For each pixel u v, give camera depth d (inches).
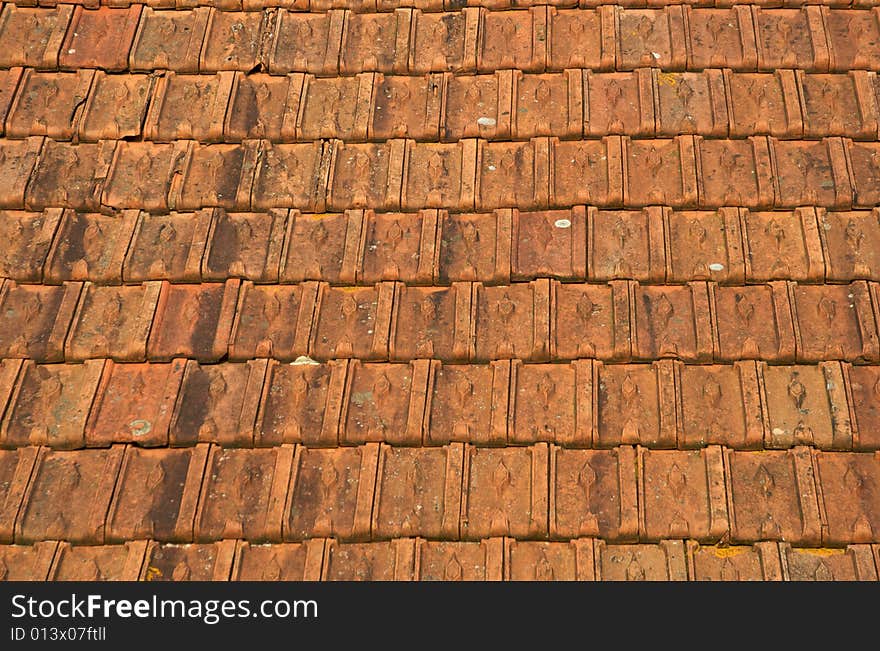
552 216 245.1
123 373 229.6
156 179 253.6
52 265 241.6
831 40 264.7
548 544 207.5
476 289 235.6
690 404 219.8
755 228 241.8
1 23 276.1
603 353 226.7
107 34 274.8
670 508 209.0
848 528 204.7
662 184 247.8
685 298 233.5
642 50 266.8
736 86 261.0
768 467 212.5
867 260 235.6
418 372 225.1
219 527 209.8
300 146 257.9
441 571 205.3
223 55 270.4
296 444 218.1
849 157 248.7
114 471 215.6
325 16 276.7
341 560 207.2
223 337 231.0
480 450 217.5
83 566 207.3
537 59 265.7
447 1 275.9
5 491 214.1
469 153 253.9
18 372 227.6
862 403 218.5
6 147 259.3
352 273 238.2
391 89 264.8
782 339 225.3
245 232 245.3
